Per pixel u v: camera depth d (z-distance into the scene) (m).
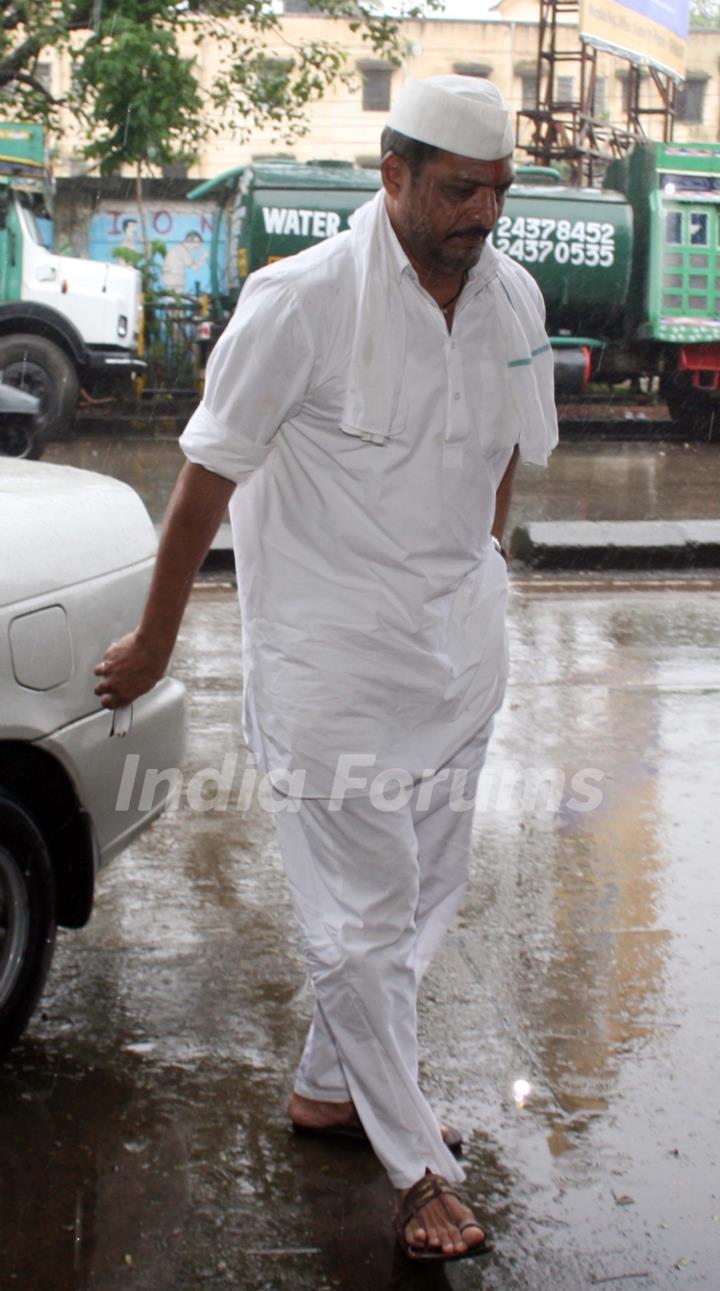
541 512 11.58
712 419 18.66
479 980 3.36
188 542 2.26
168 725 3.21
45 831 2.95
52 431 15.19
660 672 6.34
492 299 2.23
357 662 2.27
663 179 18.06
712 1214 2.50
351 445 2.20
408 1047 2.39
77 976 3.33
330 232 16.73
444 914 2.60
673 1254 2.38
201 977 3.34
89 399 16.80
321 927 2.35
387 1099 2.35
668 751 5.21
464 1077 2.93
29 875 2.81
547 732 5.40
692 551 8.90
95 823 2.98
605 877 4.02
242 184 17.12
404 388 2.17
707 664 6.50
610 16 23.72
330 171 16.89
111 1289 2.26
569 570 8.80
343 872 2.34
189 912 3.71
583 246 17.52
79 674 2.86
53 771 2.84
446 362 2.19
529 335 2.31
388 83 33.66
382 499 2.22
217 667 6.20
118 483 3.27
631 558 8.86
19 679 2.70
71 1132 2.70
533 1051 3.04
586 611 7.59
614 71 34.31
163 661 2.39
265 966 3.40
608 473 14.44
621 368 18.95
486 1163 2.63
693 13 47.38
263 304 2.13
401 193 2.10
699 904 3.85
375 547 2.23
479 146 2.03
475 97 2.02
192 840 4.21
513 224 17.38
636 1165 2.64
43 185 15.77
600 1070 2.97
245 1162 2.62
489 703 2.46
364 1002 2.32
